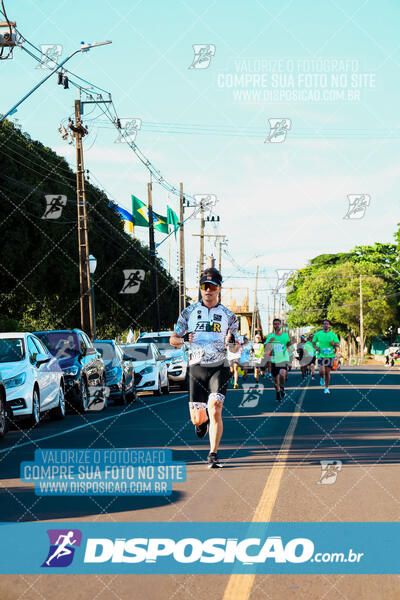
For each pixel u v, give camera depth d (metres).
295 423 14.70
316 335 24.58
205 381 9.57
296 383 32.66
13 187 34.94
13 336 16.06
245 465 9.55
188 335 9.56
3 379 14.49
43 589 4.93
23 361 15.31
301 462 9.74
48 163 38.12
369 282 90.75
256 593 4.79
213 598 4.71
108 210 47.28
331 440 11.95
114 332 52.75
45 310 43.22
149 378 25.91
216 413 9.39
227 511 6.98
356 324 90.88
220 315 9.50
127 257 50.25
